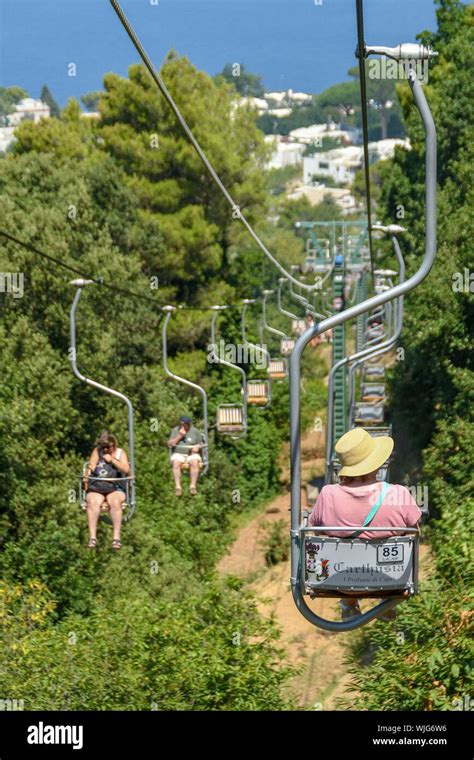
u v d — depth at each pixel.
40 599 29.97
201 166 85.94
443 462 44.72
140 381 64.31
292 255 153.00
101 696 24.61
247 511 82.00
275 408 94.00
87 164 82.75
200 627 29.38
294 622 53.53
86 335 58.50
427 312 50.94
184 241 84.94
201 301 87.56
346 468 12.95
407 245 77.31
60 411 50.12
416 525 12.71
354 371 41.09
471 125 66.75
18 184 69.69
